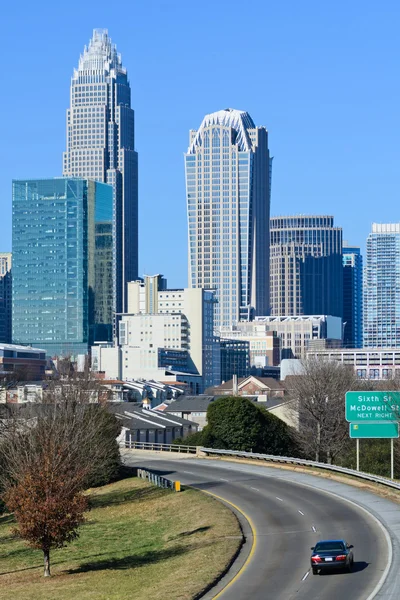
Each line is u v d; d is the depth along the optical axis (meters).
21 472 156.25
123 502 191.25
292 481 194.88
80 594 112.12
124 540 153.38
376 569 110.31
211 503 169.50
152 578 117.50
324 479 196.25
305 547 126.69
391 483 173.50
